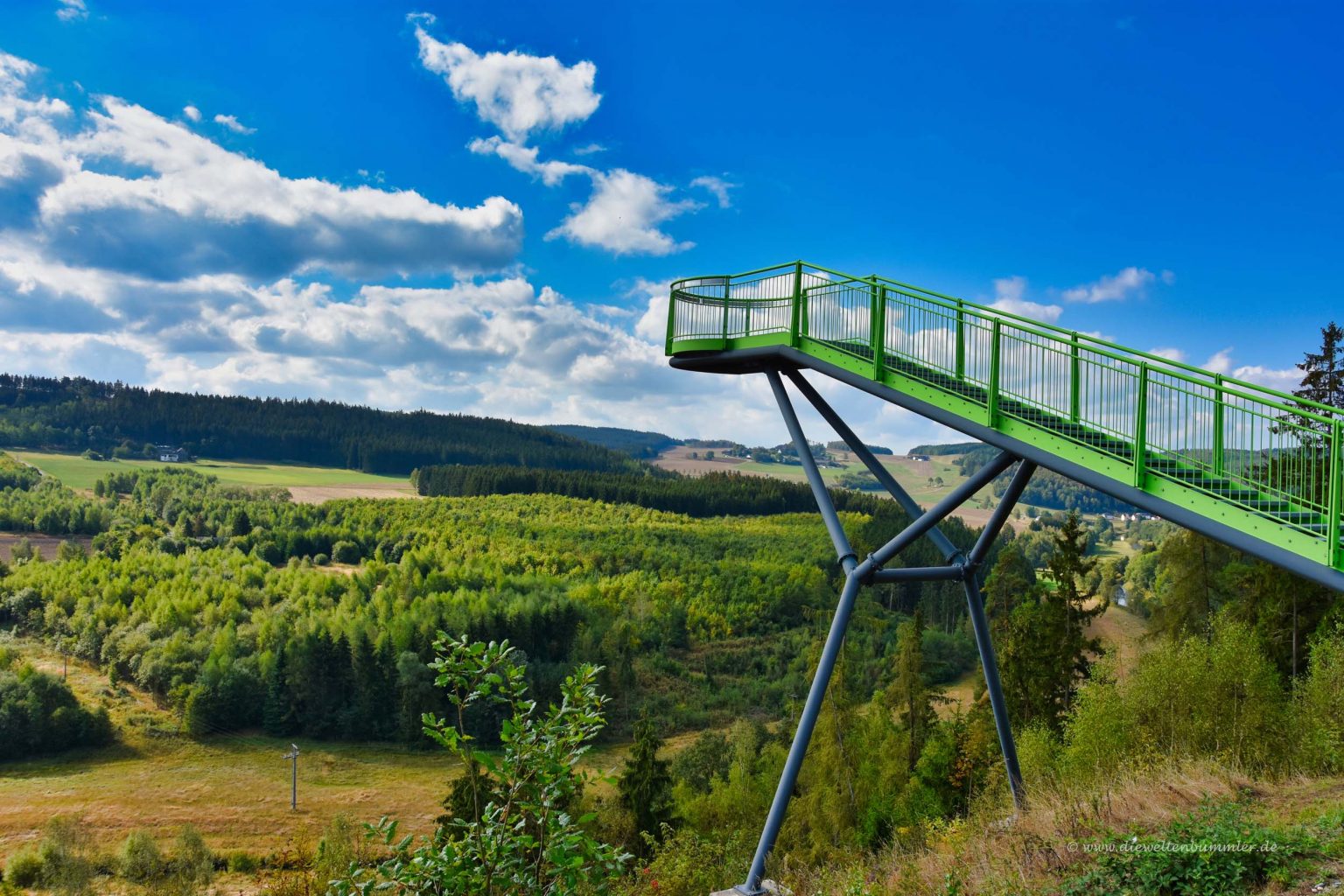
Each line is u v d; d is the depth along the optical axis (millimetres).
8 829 62562
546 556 149000
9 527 159375
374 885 5016
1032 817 12227
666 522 189500
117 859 55094
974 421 12188
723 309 15812
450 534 164875
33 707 79000
